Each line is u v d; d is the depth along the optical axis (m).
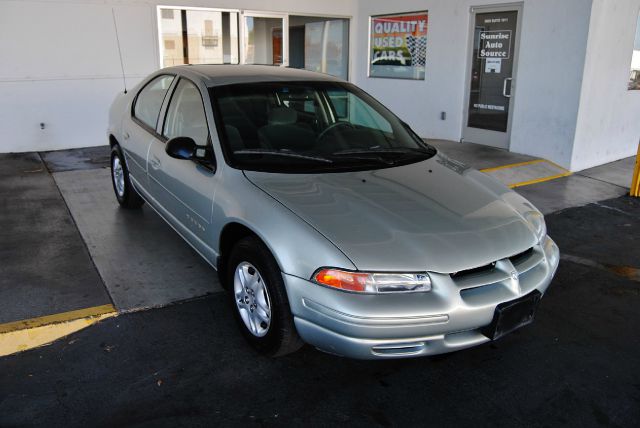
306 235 2.82
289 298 2.83
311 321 2.76
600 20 7.48
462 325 2.73
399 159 3.84
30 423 2.63
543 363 3.28
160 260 4.50
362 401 2.88
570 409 2.87
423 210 3.11
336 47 11.45
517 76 8.36
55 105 8.60
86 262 4.43
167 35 9.26
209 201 3.52
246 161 3.50
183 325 3.56
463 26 9.06
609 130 8.47
